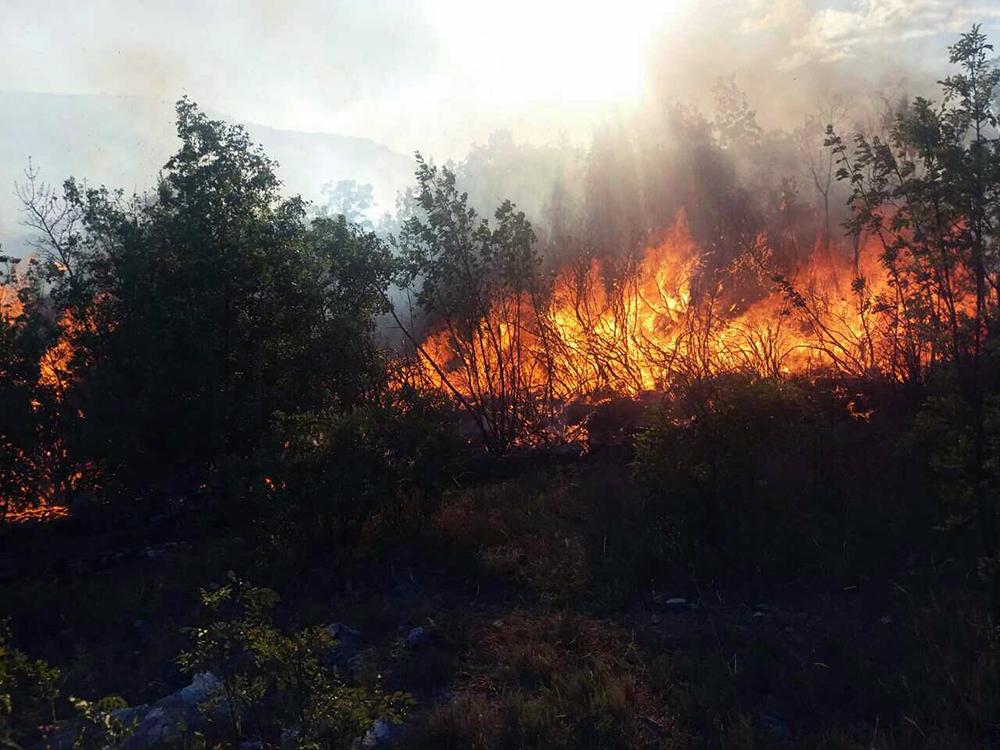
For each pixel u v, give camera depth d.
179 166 9.12
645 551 6.52
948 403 5.24
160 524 8.39
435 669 5.16
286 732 4.34
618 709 4.55
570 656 5.23
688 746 4.33
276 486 6.82
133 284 8.84
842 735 4.22
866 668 4.81
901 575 5.98
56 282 9.00
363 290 10.03
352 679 5.11
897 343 8.40
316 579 6.67
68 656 5.78
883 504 6.92
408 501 7.34
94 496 8.52
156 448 8.68
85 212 9.19
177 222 8.91
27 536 8.11
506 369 10.49
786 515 6.84
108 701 3.97
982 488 5.12
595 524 7.14
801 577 6.16
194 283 8.78
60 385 8.81
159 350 8.49
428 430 7.24
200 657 4.32
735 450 6.74
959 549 6.04
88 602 6.50
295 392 9.03
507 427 10.23
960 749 4.02
